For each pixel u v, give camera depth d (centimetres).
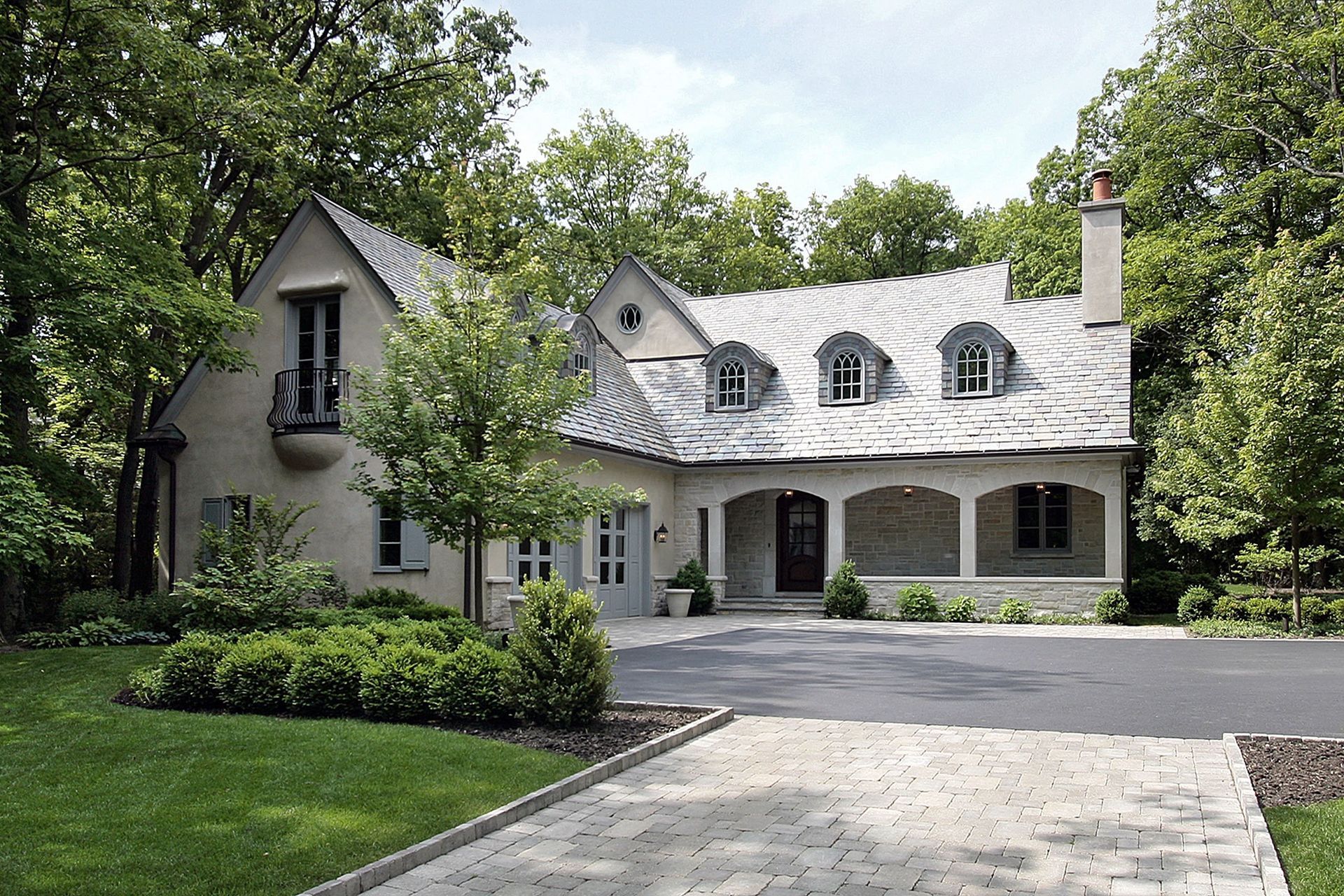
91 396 1622
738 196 4188
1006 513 2366
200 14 1870
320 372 1770
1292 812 583
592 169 3988
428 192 2478
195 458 1905
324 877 489
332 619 1297
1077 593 2031
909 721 917
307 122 2064
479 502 1066
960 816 612
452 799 619
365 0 2278
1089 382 2136
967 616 2048
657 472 2278
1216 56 2712
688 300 2908
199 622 1202
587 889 493
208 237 2192
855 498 2462
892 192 4384
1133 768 727
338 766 688
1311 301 1678
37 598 2153
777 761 759
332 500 1762
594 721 866
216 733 799
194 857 510
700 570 2302
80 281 1501
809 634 1761
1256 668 1232
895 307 2570
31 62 1486
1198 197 2891
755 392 2405
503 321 1138
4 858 505
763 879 504
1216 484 1741
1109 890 484
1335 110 2359
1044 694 1061
